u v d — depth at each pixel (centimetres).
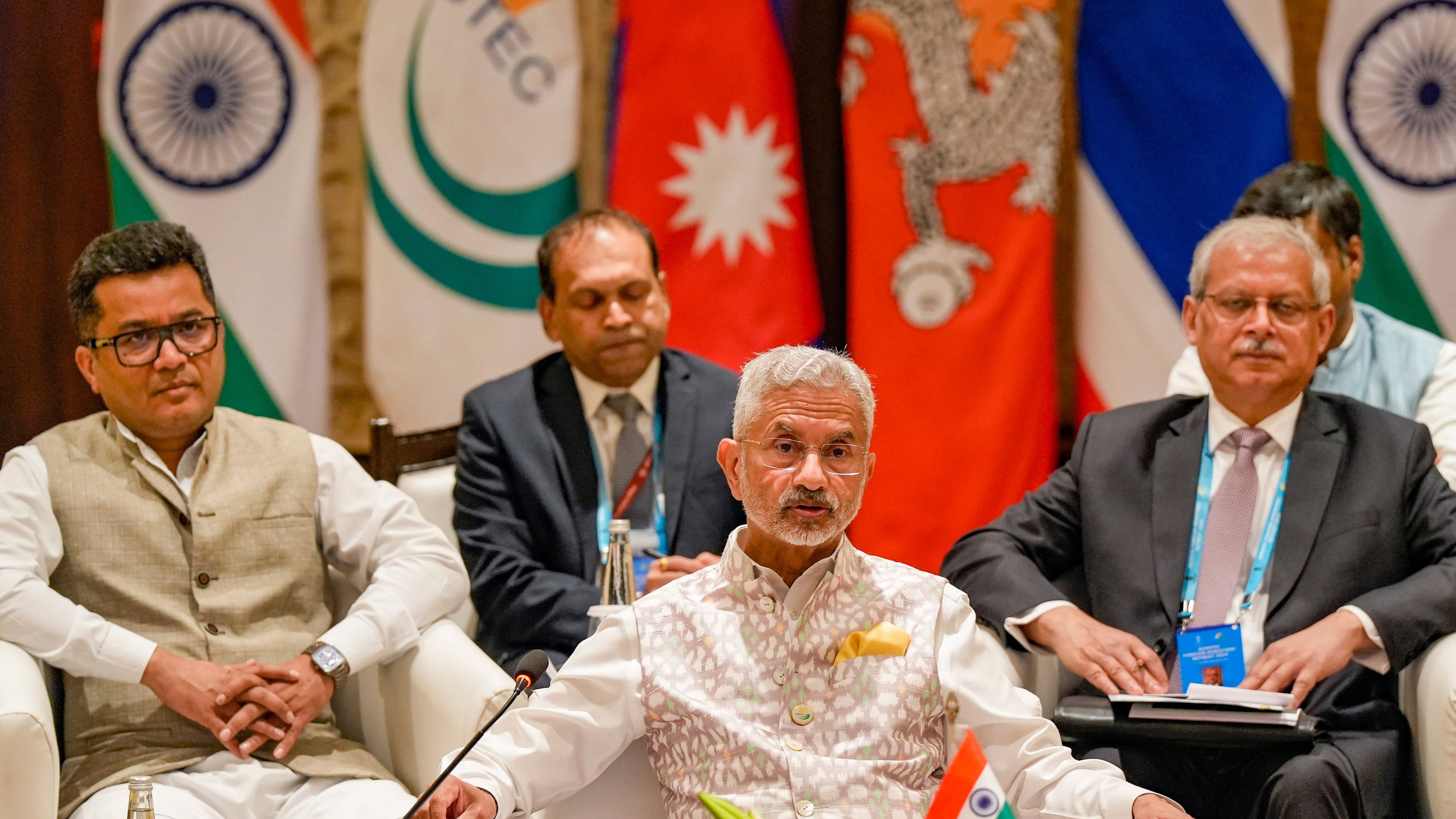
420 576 841
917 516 1238
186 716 764
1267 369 829
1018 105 1233
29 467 805
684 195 1239
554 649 896
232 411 873
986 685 654
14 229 1203
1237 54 1221
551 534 945
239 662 796
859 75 1239
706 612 646
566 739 645
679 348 1243
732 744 621
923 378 1241
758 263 1245
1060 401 1319
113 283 798
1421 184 1235
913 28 1233
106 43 1171
